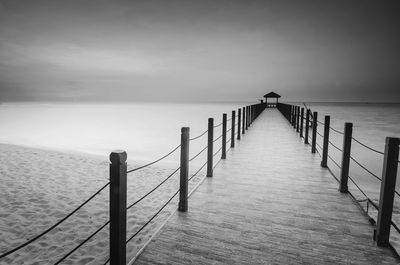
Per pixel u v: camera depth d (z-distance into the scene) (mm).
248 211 3867
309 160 6977
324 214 3773
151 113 60906
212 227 3387
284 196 4457
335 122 40125
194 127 29500
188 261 2709
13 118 45312
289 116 17141
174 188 7773
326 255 2812
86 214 5914
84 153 14281
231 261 2713
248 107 14320
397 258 2758
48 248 4527
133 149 17562
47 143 19516
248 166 6379
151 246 2957
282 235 3209
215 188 4836
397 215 6715
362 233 3248
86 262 4078
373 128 31406
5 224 5438
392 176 2838
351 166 13844
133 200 6750
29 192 7348
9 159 11477
